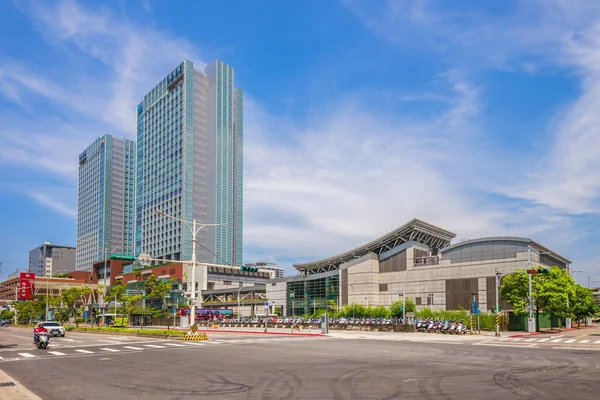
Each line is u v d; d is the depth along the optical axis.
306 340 40.25
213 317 98.88
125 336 47.16
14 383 16.05
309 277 115.38
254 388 15.28
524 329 60.19
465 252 89.12
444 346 33.00
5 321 124.31
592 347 32.22
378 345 34.03
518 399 13.34
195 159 193.38
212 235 189.12
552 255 94.69
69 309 93.00
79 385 16.20
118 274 179.12
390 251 101.38
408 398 13.51
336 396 13.85
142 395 14.26
